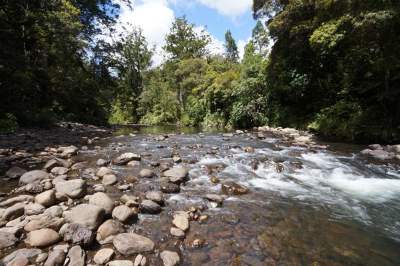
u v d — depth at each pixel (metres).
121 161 7.77
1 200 4.90
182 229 4.12
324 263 3.46
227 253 3.60
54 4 20.16
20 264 3.11
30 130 14.26
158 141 12.96
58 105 23.11
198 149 10.50
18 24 18.14
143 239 3.71
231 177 6.95
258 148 10.84
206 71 36.69
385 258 3.62
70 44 22.09
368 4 10.90
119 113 46.72
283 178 7.02
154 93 43.88
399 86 12.66
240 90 22.70
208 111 29.80
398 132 11.74
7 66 15.55
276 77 20.53
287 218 4.73
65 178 5.99
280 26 19.03
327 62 17.94
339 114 14.53
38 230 3.68
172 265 3.28
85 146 10.59
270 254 3.62
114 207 4.56
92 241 3.63
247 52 30.75
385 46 11.71
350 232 4.30
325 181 6.88
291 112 19.91
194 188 6.01
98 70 29.11
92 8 26.84
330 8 14.67
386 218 4.83
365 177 7.25
